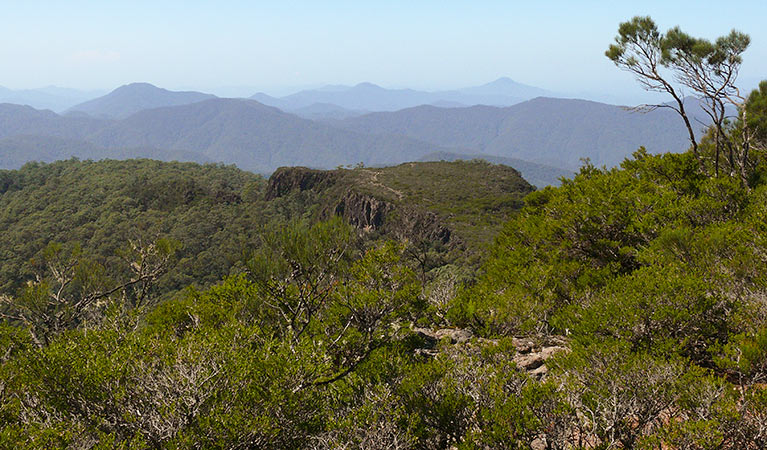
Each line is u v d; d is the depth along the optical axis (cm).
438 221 9312
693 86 1341
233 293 852
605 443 432
